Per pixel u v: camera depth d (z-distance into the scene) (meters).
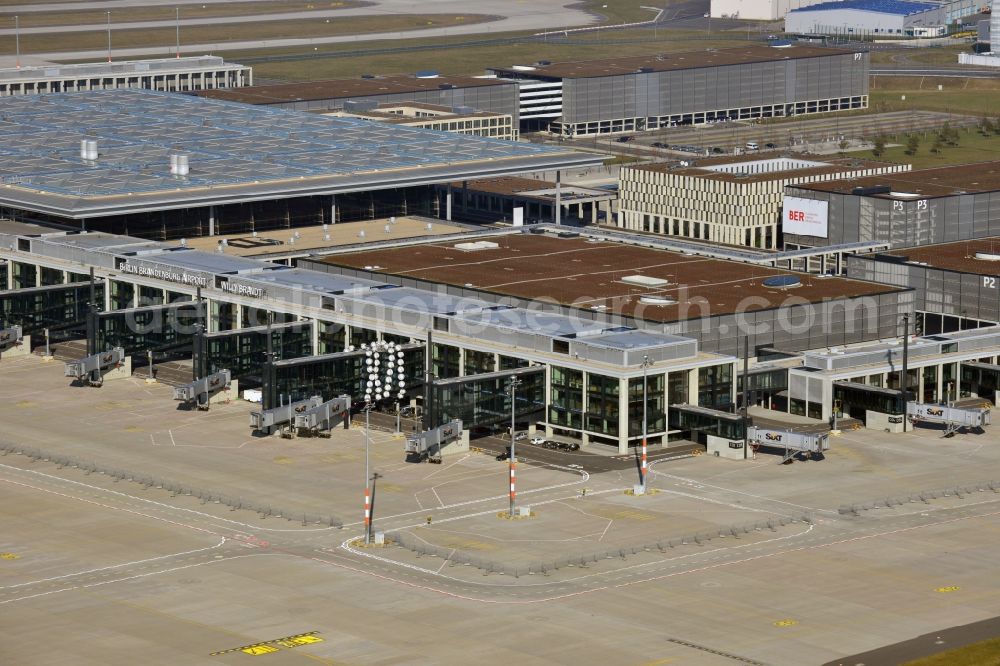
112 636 178.50
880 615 183.88
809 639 176.88
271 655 173.12
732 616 183.62
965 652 172.62
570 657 172.00
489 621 182.38
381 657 172.25
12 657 172.75
